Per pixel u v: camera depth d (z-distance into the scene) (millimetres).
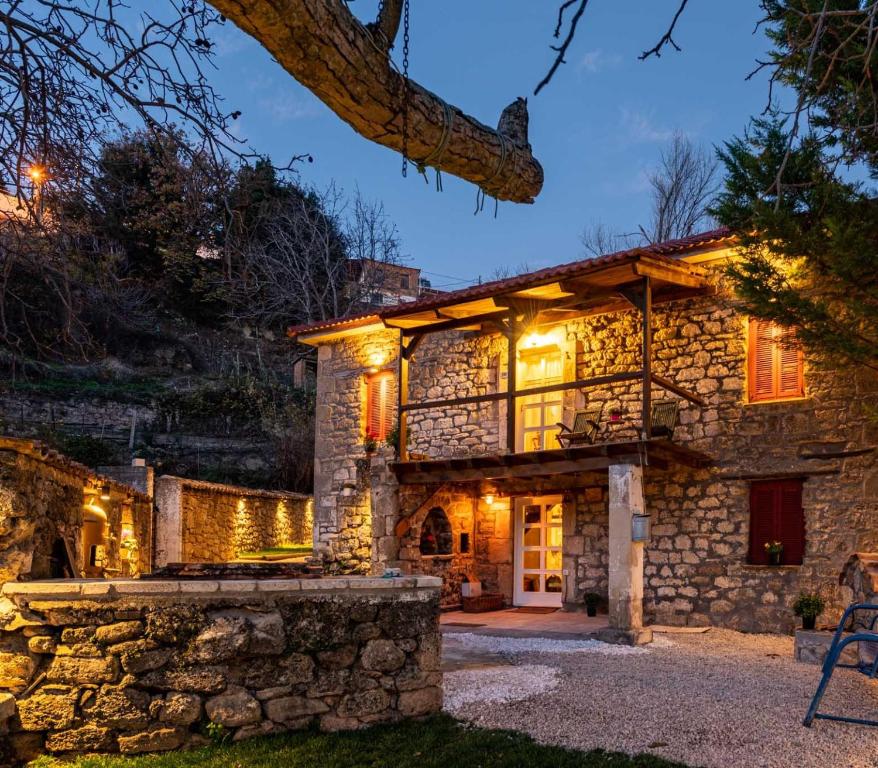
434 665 5836
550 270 11328
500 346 13688
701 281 11195
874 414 8773
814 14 2490
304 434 26531
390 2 2062
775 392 10695
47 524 6211
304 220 26219
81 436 24125
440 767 4738
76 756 4918
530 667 7875
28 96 3500
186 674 5102
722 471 10914
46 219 4488
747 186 8375
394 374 15172
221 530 19797
